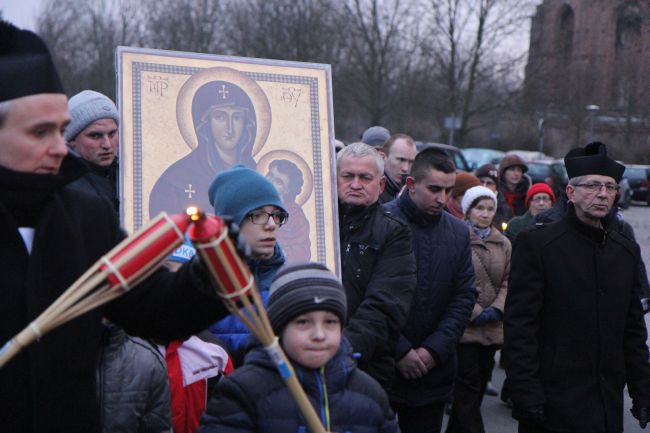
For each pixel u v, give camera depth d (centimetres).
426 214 489
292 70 424
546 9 4100
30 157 207
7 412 203
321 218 416
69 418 208
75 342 210
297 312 271
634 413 452
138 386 295
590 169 430
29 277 205
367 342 408
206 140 403
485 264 600
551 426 433
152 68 400
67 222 214
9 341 196
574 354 434
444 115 3300
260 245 351
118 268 192
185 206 394
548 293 437
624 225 714
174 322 222
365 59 3269
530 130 4119
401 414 488
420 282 484
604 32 4438
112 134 432
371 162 435
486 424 675
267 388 273
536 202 792
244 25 3531
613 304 436
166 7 3944
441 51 3300
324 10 3300
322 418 271
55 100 209
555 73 4062
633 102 4019
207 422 276
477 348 577
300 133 420
